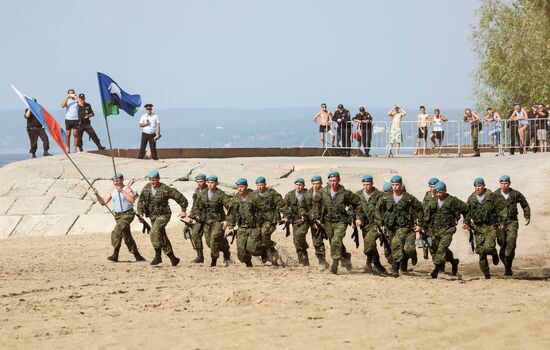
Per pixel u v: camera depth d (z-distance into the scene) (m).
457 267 33.56
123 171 54.22
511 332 19.72
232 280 28.69
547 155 58.59
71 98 61.59
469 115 66.31
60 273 31.56
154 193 33.72
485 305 23.38
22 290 26.86
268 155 81.25
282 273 30.88
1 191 53.28
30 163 56.22
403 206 30.47
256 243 32.31
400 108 69.31
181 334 19.77
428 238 30.42
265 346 18.58
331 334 19.66
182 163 55.97
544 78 89.38
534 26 90.00
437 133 68.12
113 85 40.06
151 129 59.03
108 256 37.28
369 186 31.17
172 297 24.84
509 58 91.06
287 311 22.53
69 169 54.78
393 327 20.34
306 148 83.62
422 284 27.89
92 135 62.34
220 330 20.17
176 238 43.44
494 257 30.64
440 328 20.20
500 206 30.77
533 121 64.50
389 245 31.06
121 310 22.91
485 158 58.84
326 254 37.75
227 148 79.06
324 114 71.00
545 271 33.31
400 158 65.19
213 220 33.25
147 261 35.56
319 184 32.16
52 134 38.94
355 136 69.44
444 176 52.12
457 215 30.44
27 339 19.45
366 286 26.94
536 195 47.16
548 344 18.48
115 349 18.45
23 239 45.81
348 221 31.42
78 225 49.22
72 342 19.12
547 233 41.03
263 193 32.62
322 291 25.73
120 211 35.19
